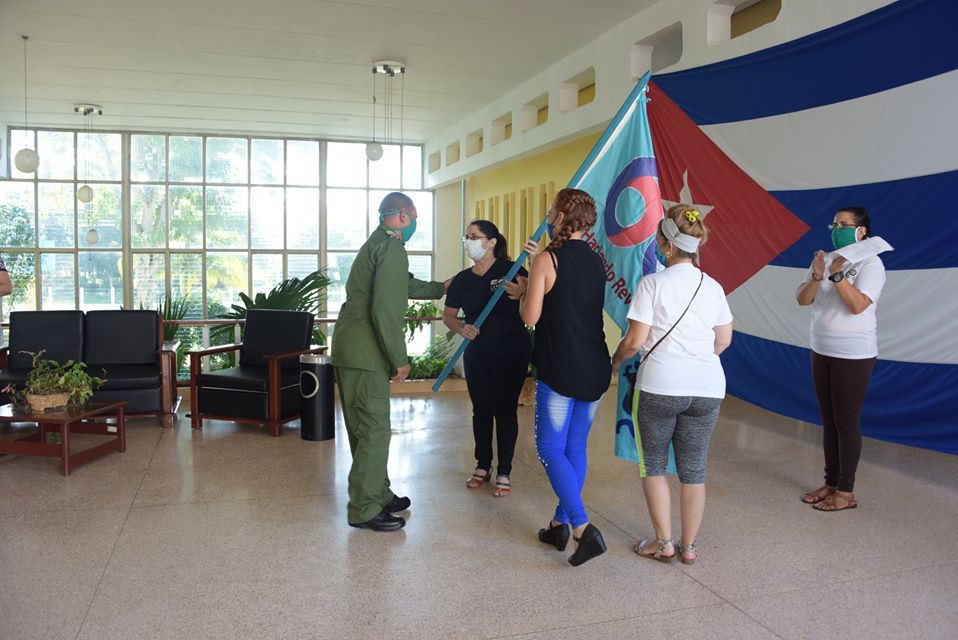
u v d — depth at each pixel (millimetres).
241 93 9695
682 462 3033
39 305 12633
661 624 2580
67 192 12633
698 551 3217
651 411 2891
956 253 4023
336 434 5418
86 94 9789
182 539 3334
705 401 2846
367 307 3473
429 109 10664
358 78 8852
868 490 4070
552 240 3072
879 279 3590
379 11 6504
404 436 5387
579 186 3457
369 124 11938
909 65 4141
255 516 3643
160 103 10336
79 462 4465
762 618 2625
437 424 5805
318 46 7570
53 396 4484
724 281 5461
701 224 2877
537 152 9148
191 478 4277
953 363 4098
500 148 9922
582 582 2908
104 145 12711
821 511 3738
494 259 3938
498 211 11641
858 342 3621
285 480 4250
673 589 2848
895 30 4199
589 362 2939
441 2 6273
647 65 6625
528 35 7137
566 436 3076
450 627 2553
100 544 3266
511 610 2676
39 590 2807
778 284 5078
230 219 13258
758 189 5141
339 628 2541
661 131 5895
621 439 3461
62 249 12672
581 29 6938
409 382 7270
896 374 4395
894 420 4426
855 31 4414
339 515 3664
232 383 5418
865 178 4438
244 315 7461
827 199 4672
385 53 7797
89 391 4688
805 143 4789
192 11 6531
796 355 5012
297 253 13547
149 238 12977
